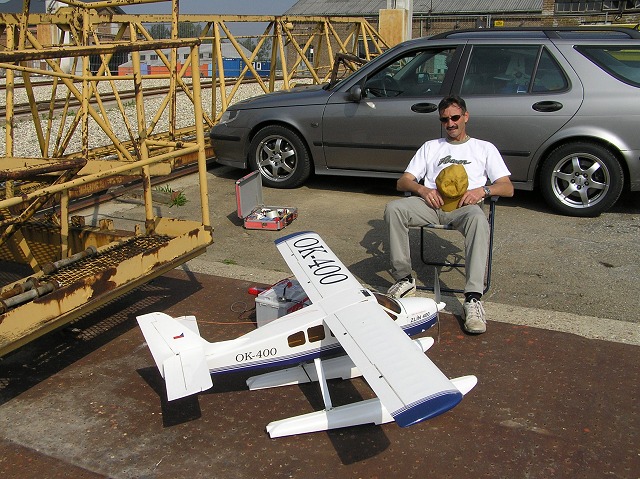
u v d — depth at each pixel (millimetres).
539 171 6973
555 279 5246
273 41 10953
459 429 3457
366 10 36906
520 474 3115
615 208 7141
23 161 5285
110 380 3977
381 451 3305
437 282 4359
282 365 3760
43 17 6332
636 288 5059
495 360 4102
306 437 3422
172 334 3676
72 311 3699
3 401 3766
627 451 3262
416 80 7363
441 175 4809
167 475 3156
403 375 2949
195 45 4617
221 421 3570
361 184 8289
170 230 4961
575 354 4141
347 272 4125
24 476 3146
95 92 6926
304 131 7789
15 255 4996
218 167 9375
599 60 6699
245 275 5461
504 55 7035
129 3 4984
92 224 6734
